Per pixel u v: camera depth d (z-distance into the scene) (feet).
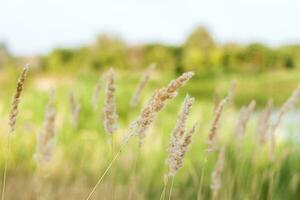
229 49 132.16
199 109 24.90
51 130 8.32
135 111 29.37
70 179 15.06
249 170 13.60
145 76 10.07
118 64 118.52
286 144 17.01
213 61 128.26
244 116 11.27
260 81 109.60
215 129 7.64
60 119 21.71
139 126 5.59
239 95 90.43
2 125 21.03
